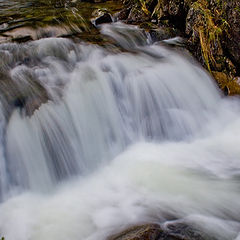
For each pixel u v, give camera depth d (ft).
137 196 16.74
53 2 41.88
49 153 18.57
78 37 28.32
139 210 15.55
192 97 24.66
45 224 15.14
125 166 19.45
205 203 15.74
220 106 24.97
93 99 21.21
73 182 18.56
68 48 25.75
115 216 15.29
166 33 30.17
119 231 13.92
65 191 17.80
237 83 25.81
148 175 18.35
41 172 18.13
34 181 17.89
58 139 18.97
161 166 19.17
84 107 20.59
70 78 22.21
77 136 19.75
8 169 17.34
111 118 21.52
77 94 20.80
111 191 17.37
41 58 24.35
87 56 25.40
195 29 27.73
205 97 25.07
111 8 37.35
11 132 17.89
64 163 18.93
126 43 28.40
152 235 12.76
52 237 14.32
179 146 21.49
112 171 19.12
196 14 27.66
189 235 13.21
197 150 20.93
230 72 26.37
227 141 21.77
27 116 18.54
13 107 18.83
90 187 17.93
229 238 13.21
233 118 23.95
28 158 17.94
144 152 20.76
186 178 17.84
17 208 16.28
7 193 17.06
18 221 15.38
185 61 26.89
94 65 24.29
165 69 25.14
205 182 17.42
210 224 14.10
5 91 19.60
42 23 29.86
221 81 26.14
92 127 20.47
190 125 23.17
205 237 13.19
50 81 21.57
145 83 23.59
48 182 18.16
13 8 38.34
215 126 23.39
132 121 22.33
